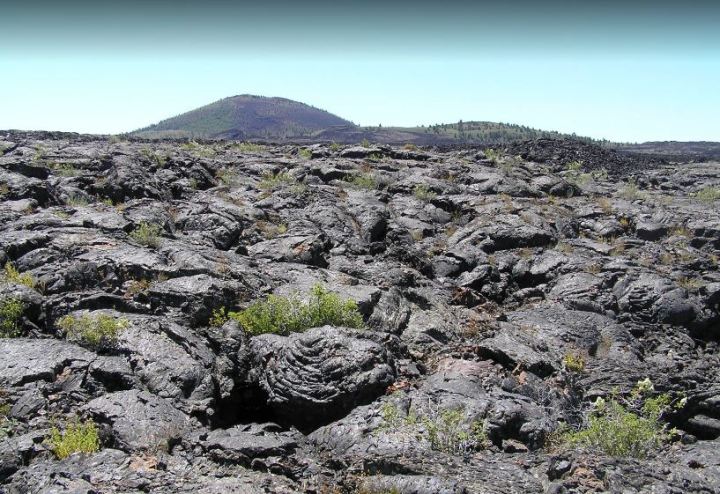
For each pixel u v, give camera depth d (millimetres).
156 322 11320
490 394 10000
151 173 24359
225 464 7688
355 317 12078
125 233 15992
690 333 15281
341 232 19516
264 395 9922
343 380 9562
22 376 9438
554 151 43969
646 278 16562
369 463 7598
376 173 28219
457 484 6922
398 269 16547
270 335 11023
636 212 23984
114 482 6973
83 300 11969
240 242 18078
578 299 15758
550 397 10469
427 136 169875
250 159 30562
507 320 14641
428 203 24047
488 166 32156
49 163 22969
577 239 20922
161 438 8234
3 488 7020
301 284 14227
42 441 8039
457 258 18172
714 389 11266
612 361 12742
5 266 13609
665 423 10055
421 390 9914
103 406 8766
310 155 33656
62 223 16172
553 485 6953
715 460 8359
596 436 8516
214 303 12445
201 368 10242
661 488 6883
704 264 19016
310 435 8945
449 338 12773
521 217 21766
